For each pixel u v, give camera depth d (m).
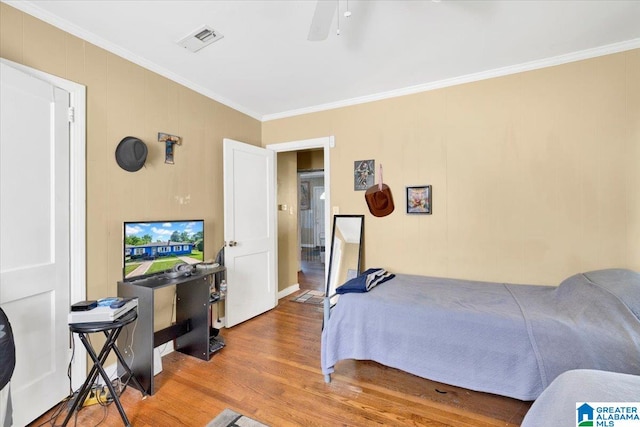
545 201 2.45
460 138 2.76
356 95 3.18
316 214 7.61
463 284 2.50
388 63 2.49
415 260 2.95
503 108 2.59
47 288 1.77
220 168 3.17
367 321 2.05
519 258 2.54
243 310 3.21
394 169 3.05
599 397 0.92
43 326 1.75
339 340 2.11
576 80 2.34
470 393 1.98
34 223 1.71
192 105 2.85
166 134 2.57
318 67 2.55
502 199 2.60
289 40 2.14
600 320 1.56
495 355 1.70
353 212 3.26
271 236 3.62
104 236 2.11
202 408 1.82
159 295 2.53
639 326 1.47
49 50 1.82
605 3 1.76
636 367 1.37
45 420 1.71
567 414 0.93
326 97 3.23
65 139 1.89
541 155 2.46
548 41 2.17
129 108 2.29
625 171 2.21
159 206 2.52
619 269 2.00
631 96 2.19
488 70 2.62
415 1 1.74
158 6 1.76
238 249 3.14
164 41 2.14
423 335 1.88
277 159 4.18
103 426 1.67
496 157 2.62
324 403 1.87
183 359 2.44
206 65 2.50
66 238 1.89
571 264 2.37
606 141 2.26
